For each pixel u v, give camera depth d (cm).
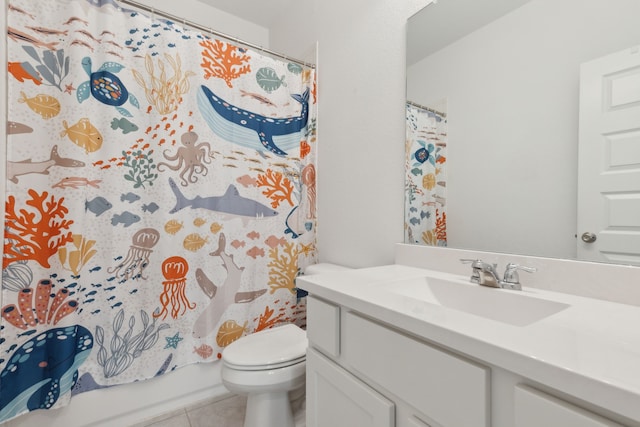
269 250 171
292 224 179
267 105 171
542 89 87
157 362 140
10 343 110
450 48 112
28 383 113
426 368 57
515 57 93
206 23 218
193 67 149
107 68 129
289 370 116
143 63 138
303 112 184
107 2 129
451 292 94
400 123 130
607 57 75
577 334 51
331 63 171
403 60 129
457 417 52
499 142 98
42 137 116
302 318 183
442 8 114
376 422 67
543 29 87
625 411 34
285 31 222
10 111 111
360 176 151
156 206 140
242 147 163
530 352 43
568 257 82
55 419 120
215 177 155
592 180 78
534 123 89
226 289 158
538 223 88
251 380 111
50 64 118
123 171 133
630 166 71
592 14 77
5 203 110
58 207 118
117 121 132
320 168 180
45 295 117
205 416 141
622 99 73
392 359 64
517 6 93
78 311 122
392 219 133
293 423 125
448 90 112
